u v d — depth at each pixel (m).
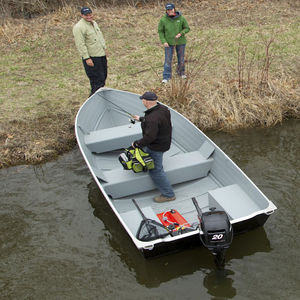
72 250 4.58
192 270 4.16
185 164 5.27
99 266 4.33
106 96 7.12
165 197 5.08
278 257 4.25
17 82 8.99
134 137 6.08
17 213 5.27
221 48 10.01
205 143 5.56
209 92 7.90
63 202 5.45
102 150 6.01
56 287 4.09
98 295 3.96
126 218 4.41
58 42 11.30
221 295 3.84
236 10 13.05
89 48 7.08
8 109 7.73
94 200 5.45
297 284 3.90
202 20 12.44
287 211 4.91
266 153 6.40
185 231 4.21
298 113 7.49
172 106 7.64
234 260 4.24
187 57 9.50
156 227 4.19
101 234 4.81
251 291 3.85
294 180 5.57
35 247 4.66
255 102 7.53
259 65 8.82
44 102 7.99
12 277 4.25
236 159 6.28
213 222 3.76
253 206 4.45
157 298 3.87
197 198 5.15
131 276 4.16
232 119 7.32
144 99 4.59
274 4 13.29
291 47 9.70
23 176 6.10
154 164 4.85
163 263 4.26
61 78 9.11
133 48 10.66
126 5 14.13
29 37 11.62
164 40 7.92
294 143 6.67
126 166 5.03
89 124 6.48
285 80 8.02
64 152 6.70
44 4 13.90
